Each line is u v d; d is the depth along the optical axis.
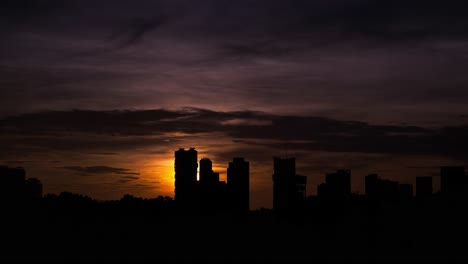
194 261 64.50
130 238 73.69
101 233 75.38
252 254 67.19
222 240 72.88
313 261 62.72
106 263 63.19
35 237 72.50
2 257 65.38
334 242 70.38
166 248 70.00
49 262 63.50
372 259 62.94
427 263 60.78
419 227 72.56
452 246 65.94
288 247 69.25
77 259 65.12
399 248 66.69
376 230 73.44
